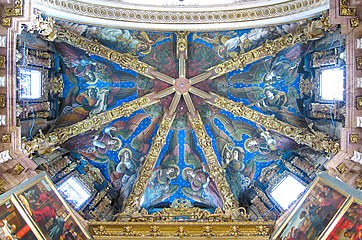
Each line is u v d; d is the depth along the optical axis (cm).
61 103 2227
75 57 2195
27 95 1881
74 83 2248
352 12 1616
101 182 2267
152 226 1952
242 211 2097
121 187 2272
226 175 2270
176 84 2305
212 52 2283
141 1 2117
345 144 1669
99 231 1933
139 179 2203
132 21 2114
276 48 2123
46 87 2108
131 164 2306
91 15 2023
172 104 2328
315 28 1883
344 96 1767
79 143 2269
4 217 1312
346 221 1340
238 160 2308
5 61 1622
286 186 2056
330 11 1648
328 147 1822
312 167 1967
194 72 2322
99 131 2306
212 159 2247
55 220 1609
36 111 1986
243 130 2325
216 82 2328
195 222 1956
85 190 2130
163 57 2303
